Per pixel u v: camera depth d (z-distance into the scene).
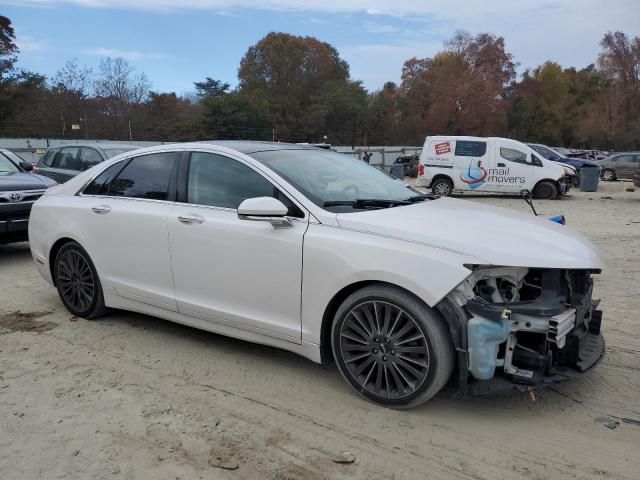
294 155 4.29
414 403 3.25
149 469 2.81
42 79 44.88
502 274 3.19
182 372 3.93
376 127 68.88
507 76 74.19
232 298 3.90
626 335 4.59
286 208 3.51
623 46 74.88
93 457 2.91
